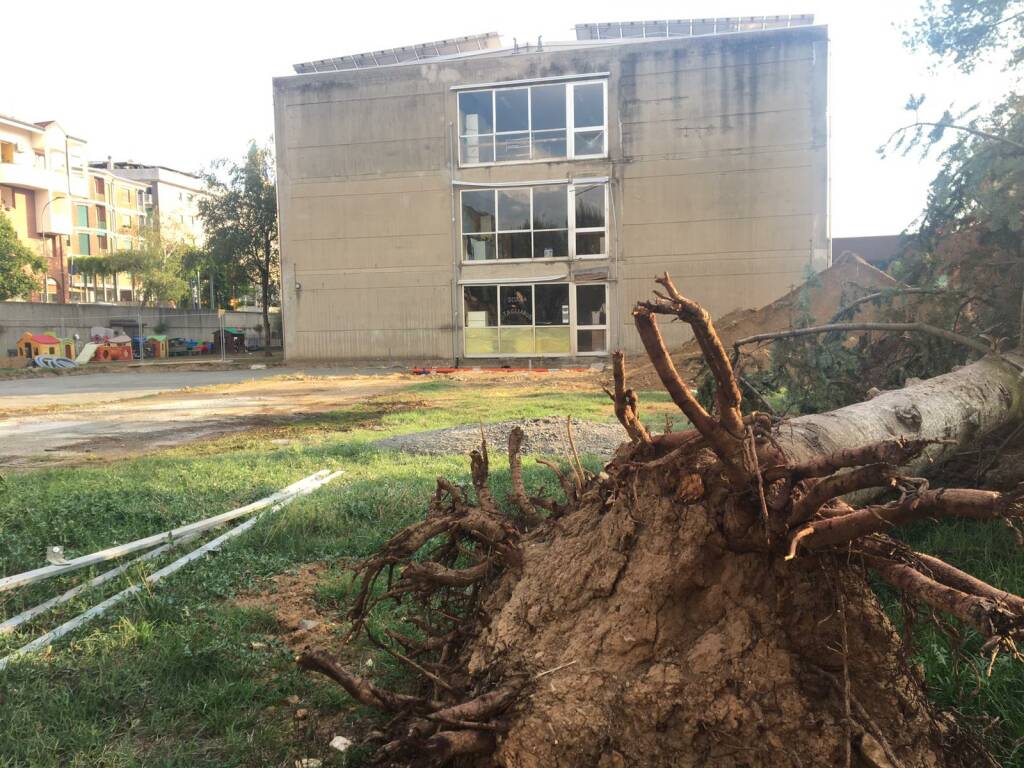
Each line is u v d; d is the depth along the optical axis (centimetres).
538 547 271
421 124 2708
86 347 3781
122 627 379
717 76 2498
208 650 346
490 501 305
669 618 227
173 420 1350
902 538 452
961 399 398
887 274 662
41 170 5691
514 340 2695
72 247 6638
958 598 188
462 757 218
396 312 2767
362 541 529
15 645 367
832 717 213
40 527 546
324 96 2758
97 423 1326
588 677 220
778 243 2489
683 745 209
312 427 1205
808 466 207
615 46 2556
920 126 550
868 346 639
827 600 223
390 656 347
